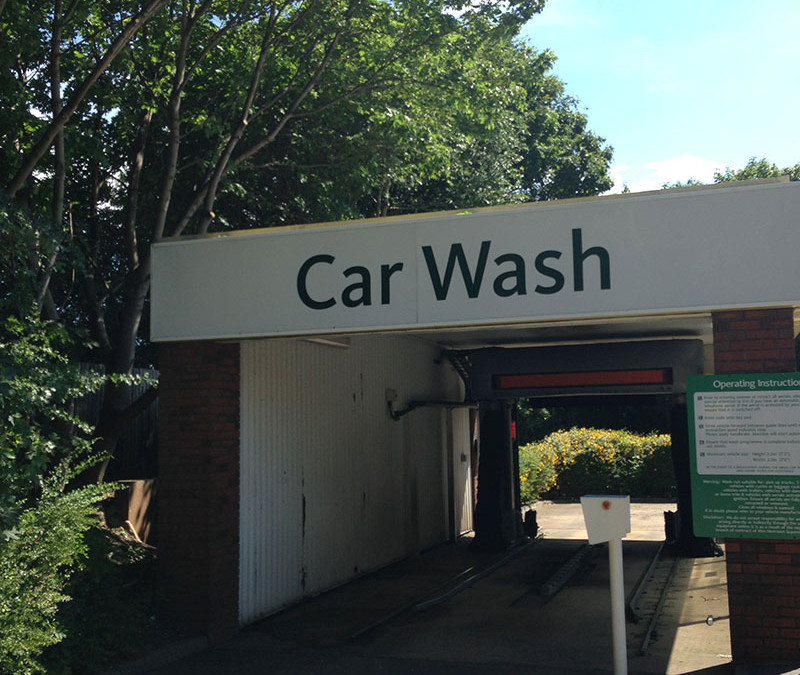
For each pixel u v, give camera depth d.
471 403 17.55
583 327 12.87
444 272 8.55
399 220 8.73
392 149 14.62
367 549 13.48
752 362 7.72
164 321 9.38
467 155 20.20
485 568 13.75
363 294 8.80
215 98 14.28
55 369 7.65
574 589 12.05
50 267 8.52
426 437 16.44
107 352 12.38
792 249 7.63
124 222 13.49
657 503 24.39
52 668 7.16
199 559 9.15
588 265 8.12
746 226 7.75
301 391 11.64
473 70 13.96
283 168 15.14
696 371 13.52
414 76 13.88
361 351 13.66
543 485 24.89
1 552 6.54
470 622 10.10
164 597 9.16
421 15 13.05
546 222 8.28
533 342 15.51
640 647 8.77
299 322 8.97
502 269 8.38
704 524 7.62
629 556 14.98
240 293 9.18
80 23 11.29
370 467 13.77
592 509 6.62
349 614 10.59
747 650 7.46
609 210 8.11
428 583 12.67
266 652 8.76
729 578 7.55
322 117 14.25
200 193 12.26
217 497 9.32
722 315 7.83
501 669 8.05
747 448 7.57
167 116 12.91
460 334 14.08
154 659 8.17
